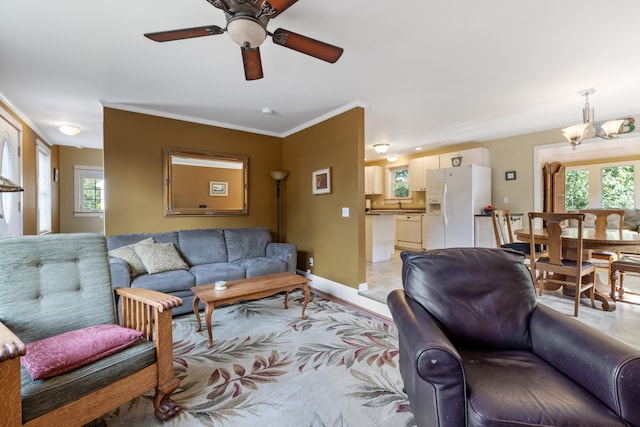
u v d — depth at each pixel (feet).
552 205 18.40
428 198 17.61
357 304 10.91
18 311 4.85
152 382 4.92
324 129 12.55
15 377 3.42
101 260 5.89
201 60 7.86
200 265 11.35
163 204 12.07
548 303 9.62
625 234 10.14
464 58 7.77
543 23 6.28
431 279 5.16
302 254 14.11
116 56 7.64
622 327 7.71
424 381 3.64
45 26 6.36
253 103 11.06
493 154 16.94
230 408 5.33
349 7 5.79
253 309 10.56
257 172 14.79
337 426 4.90
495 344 4.73
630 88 9.70
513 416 3.08
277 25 6.37
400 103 11.07
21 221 12.53
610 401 3.18
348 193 11.35
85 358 4.22
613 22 6.23
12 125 11.55
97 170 19.93
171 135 12.26
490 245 15.16
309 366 6.75
